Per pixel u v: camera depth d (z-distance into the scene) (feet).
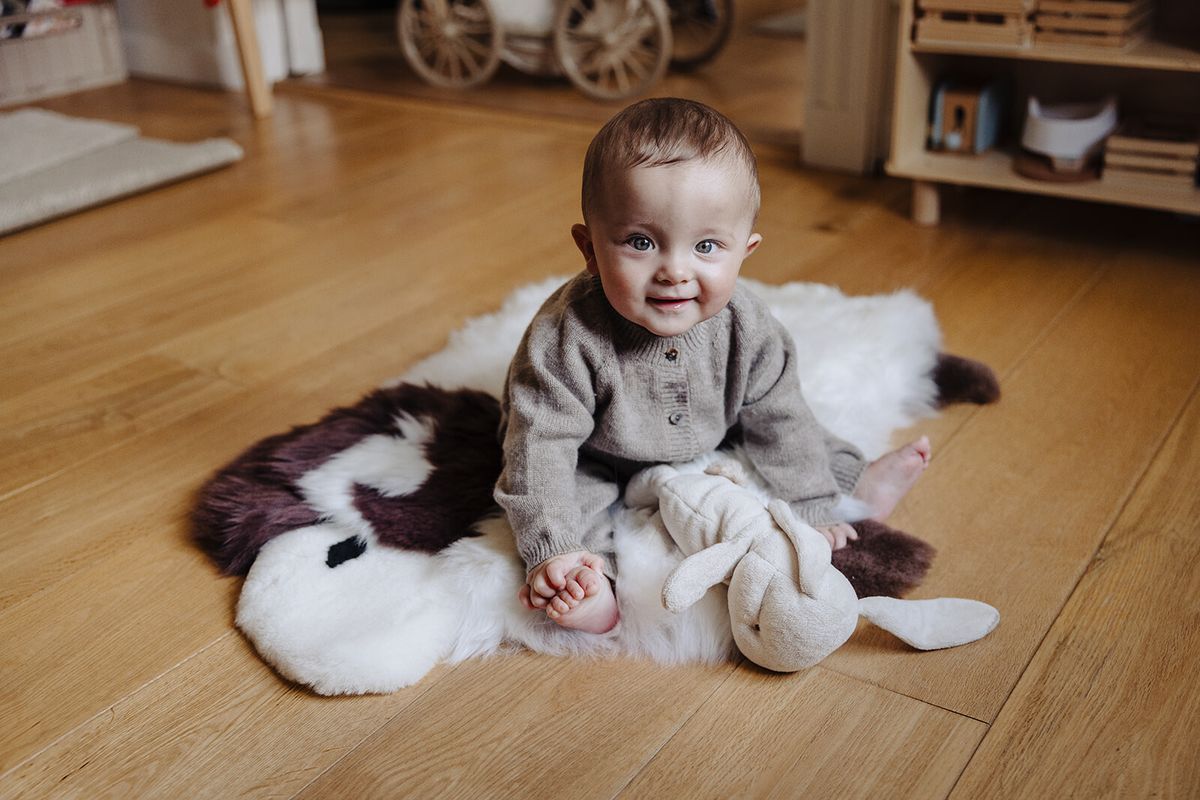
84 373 5.04
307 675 3.14
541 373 3.32
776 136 8.18
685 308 3.10
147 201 7.30
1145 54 5.72
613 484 3.62
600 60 9.09
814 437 3.65
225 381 4.95
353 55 11.07
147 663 3.29
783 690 3.11
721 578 3.13
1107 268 5.85
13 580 3.66
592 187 3.06
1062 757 2.85
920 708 3.03
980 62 6.89
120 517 3.99
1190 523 3.77
